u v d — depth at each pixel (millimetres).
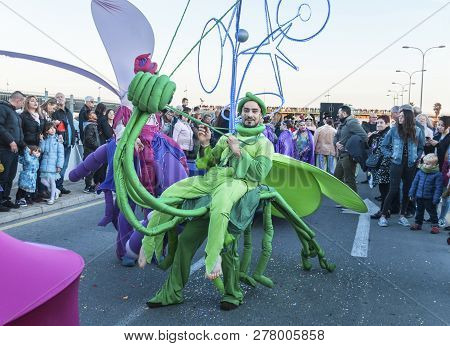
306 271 4602
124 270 4516
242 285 4168
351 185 8141
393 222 7020
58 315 1673
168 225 3344
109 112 8938
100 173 8938
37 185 7645
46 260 1707
